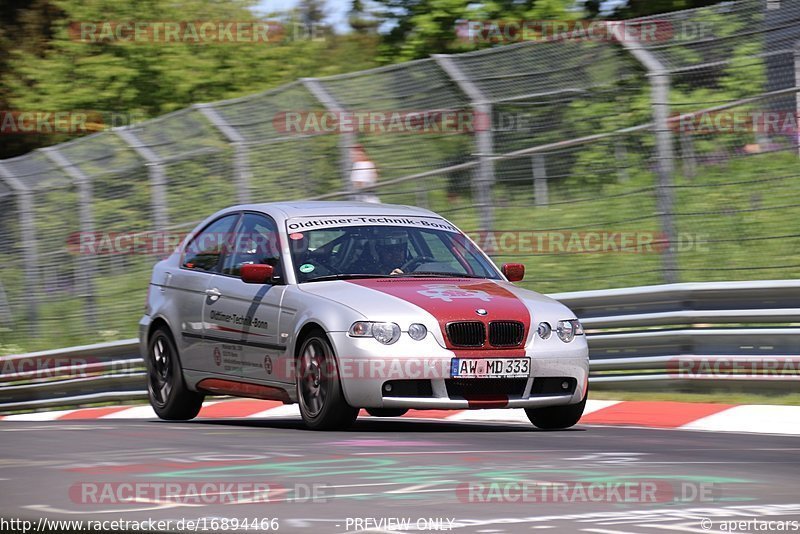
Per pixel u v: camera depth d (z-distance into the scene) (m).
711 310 31.78
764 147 33.09
